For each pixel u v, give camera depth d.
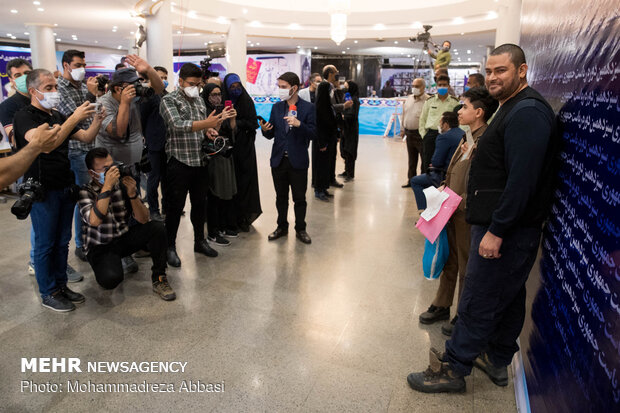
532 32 2.82
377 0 13.71
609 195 1.22
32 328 2.75
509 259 1.91
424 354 2.54
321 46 18.41
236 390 2.22
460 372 2.17
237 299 3.18
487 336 2.06
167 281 3.26
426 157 5.80
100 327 2.78
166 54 9.91
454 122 3.74
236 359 2.47
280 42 17.08
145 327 2.79
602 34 1.39
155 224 3.16
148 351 2.54
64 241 3.02
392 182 7.24
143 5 9.47
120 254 3.09
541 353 1.84
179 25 12.48
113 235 3.03
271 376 2.33
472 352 2.11
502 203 1.79
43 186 2.78
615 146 1.20
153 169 4.52
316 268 3.74
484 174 1.93
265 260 3.90
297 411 2.08
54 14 11.76
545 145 1.71
